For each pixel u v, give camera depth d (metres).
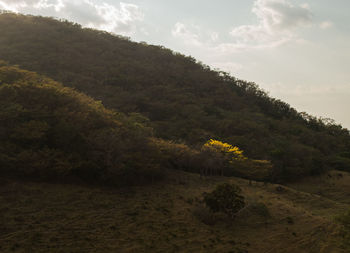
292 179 66.00
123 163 34.09
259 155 67.19
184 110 96.12
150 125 70.31
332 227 28.69
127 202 28.94
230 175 55.22
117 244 20.55
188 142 63.47
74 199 26.78
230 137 74.81
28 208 23.03
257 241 24.89
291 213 32.59
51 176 30.06
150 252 20.27
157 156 38.72
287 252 23.50
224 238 24.50
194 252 21.28
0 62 48.16
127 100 92.38
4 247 17.58
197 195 35.09
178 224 25.70
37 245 18.50
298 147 76.75
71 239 20.03
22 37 114.56
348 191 57.75
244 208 30.94
